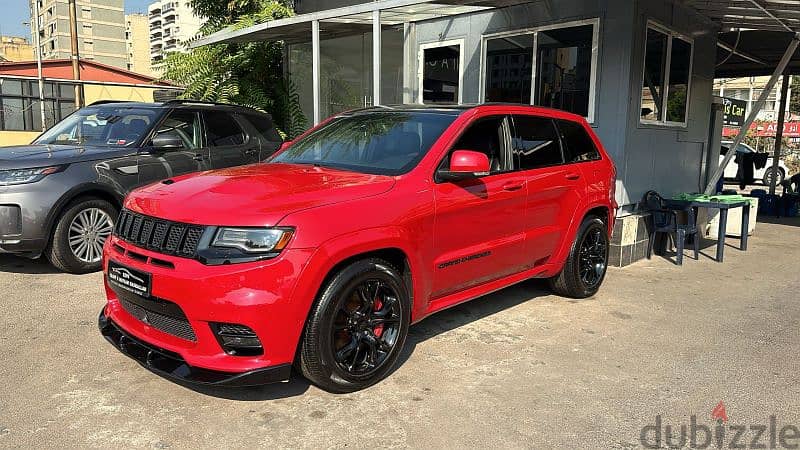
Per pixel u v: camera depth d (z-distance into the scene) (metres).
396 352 3.88
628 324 5.21
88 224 6.24
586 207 5.62
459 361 4.27
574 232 5.57
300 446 3.11
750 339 4.91
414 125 4.61
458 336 4.78
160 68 13.68
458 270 4.35
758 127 33.44
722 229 7.95
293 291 3.28
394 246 3.75
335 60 11.62
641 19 7.63
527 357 4.38
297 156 4.85
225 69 12.76
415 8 8.94
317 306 3.43
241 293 3.21
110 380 3.81
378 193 3.79
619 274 7.15
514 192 4.77
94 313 5.05
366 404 3.58
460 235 4.30
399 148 4.41
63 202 5.93
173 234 3.41
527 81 8.73
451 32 9.70
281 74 13.12
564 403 3.67
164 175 6.79
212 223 3.31
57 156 6.07
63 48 115.81
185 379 3.28
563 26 8.19
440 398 3.69
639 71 7.77
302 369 3.53
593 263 5.97
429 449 3.11
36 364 4.03
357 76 11.36
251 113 8.08
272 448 3.09
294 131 12.02
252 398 3.62
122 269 3.59
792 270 7.54
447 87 9.91
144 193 3.89
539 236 5.14
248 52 12.75
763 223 11.92
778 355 4.56
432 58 10.09
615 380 4.03
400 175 4.04
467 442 3.19
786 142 36.09
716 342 4.82
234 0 14.27
